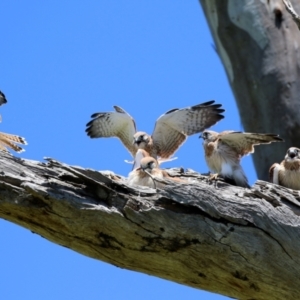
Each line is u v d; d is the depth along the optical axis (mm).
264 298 13477
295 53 18781
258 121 18891
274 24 19141
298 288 13242
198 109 17531
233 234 13039
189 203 12891
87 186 12797
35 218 12742
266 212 13242
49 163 12953
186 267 13227
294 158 16859
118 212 12703
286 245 13180
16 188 12492
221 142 16250
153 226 12820
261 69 18938
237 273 13180
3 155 12938
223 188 14180
